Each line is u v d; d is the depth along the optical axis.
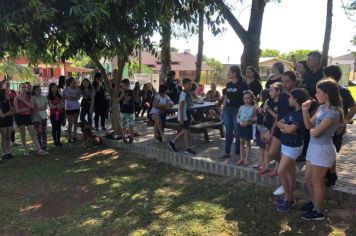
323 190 4.72
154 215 5.38
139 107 13.38
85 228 5.14
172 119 9.88
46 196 6.39
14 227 5.33
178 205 5.67
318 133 4.52
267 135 6.05
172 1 7.53
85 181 6.98
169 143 8.03
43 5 6.40
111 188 6.55
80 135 10.64
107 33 7.18
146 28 7.79
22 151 9.53
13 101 9.45
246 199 5.68
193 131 8.72
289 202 5.14
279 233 4.64
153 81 22.45
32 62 7.79
